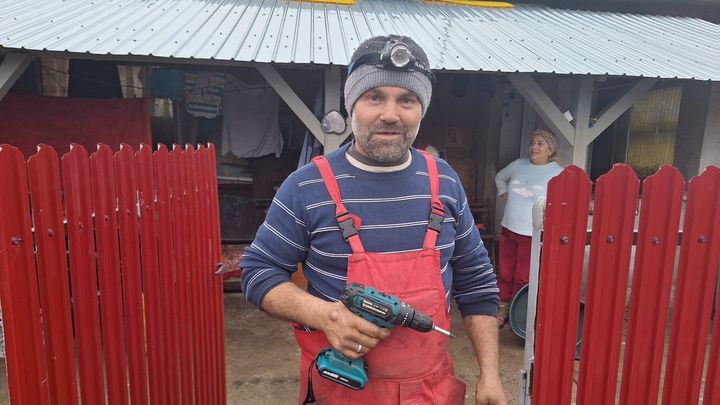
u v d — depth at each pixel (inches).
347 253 54.7
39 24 169.2
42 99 195.6
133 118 203.2
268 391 141.0
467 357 161.3
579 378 68.2
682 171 205.8
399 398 55.5
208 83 234.7
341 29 194.7
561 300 64.9
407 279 54.7
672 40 217.0
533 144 184.7
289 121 258.4
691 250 66.4
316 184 55.9
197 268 94.2
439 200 58.2
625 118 234.2
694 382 70.7
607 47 199.0
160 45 157.6
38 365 52.6
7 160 48.2
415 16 227.9
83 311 59.8
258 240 58.9
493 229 277.3
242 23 191.3
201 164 97.6
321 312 52.1
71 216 57.4
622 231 64.4
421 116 57.6
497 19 234.4
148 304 74.0
